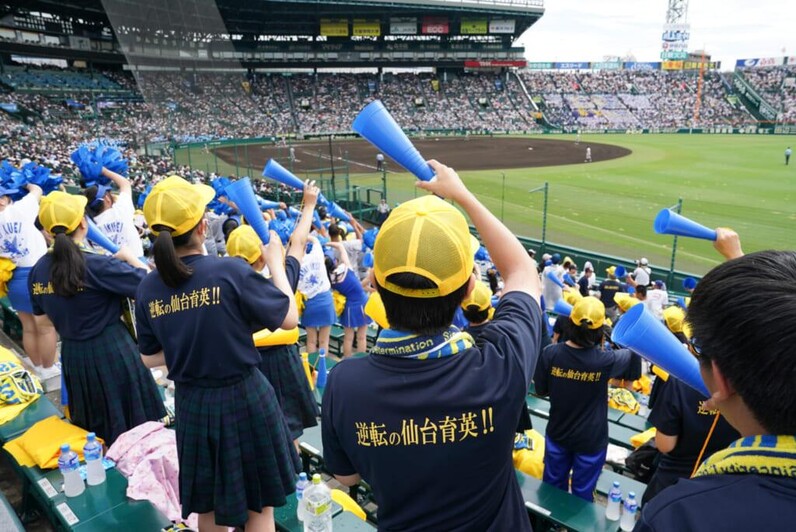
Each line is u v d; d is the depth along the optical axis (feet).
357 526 10.21
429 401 4.40
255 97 192.44
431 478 4.49
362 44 206.39
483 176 103.55
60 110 138.10
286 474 8.77
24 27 145.59
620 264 47.39
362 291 22.34
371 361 4.76
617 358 11.94
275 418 8.56
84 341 11.05
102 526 9.77
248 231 13.17
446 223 4.40
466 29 204.13
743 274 3.12
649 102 232.53
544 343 15.83
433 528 4.60
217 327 7.74
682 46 314.96
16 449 11.71
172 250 7.61
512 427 4.57
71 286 10.44
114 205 15.39
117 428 11.51
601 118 221.05
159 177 58.03
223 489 8.23
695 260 53.72
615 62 252.21
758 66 240.12
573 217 71.05
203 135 58.03
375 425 4.52
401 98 212.23
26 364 17.42
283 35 198.29
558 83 240.94
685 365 4.97
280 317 8.09
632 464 14.21
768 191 87.61
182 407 8.26
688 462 9.70
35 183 17.37
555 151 144.15
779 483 2.83
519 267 5.13
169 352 8.05
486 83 227.40
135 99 161.27
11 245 15.53
